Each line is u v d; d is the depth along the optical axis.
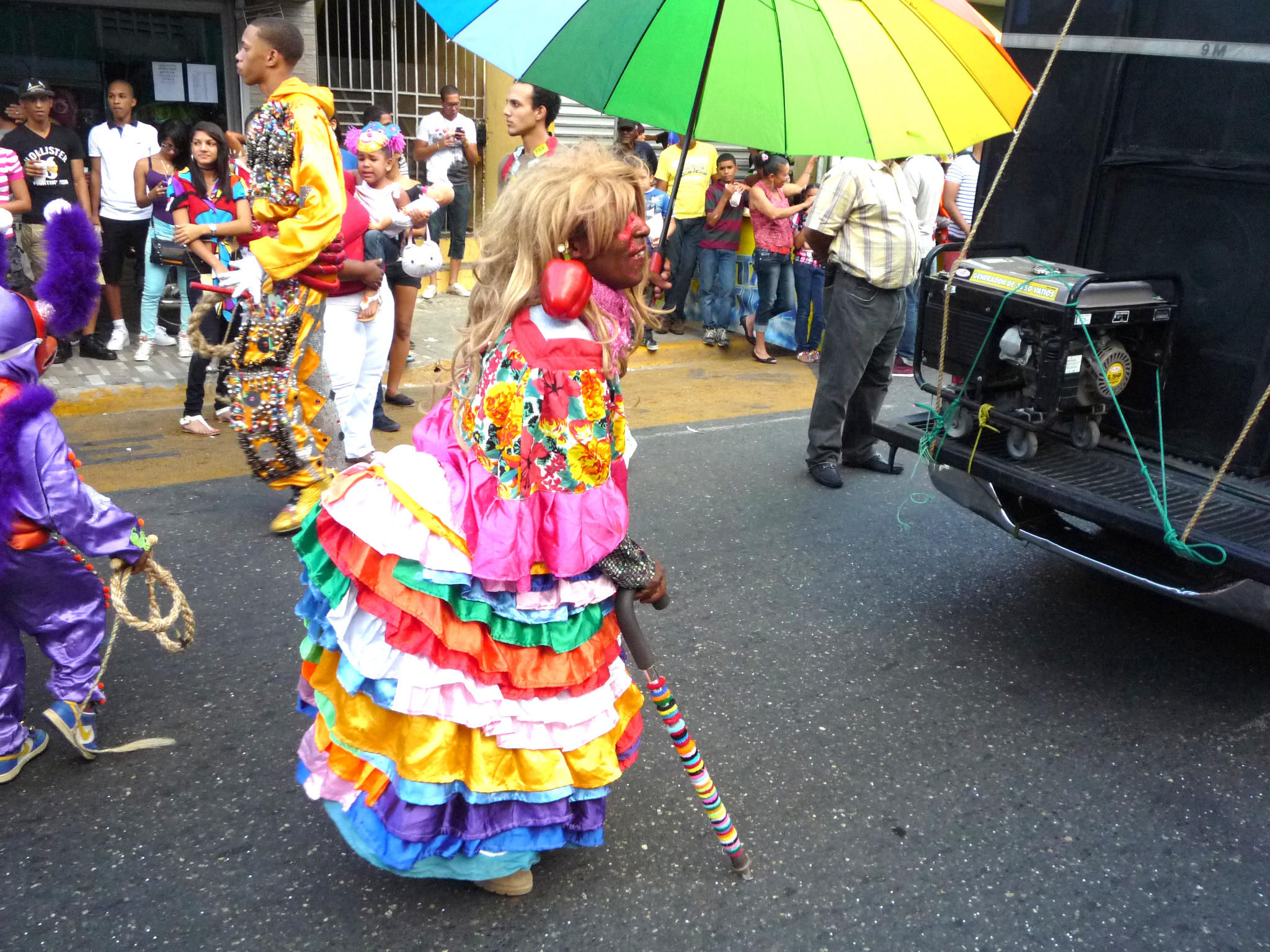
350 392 4.88
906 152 2.73
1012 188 4.46
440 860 2.46
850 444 6.09
